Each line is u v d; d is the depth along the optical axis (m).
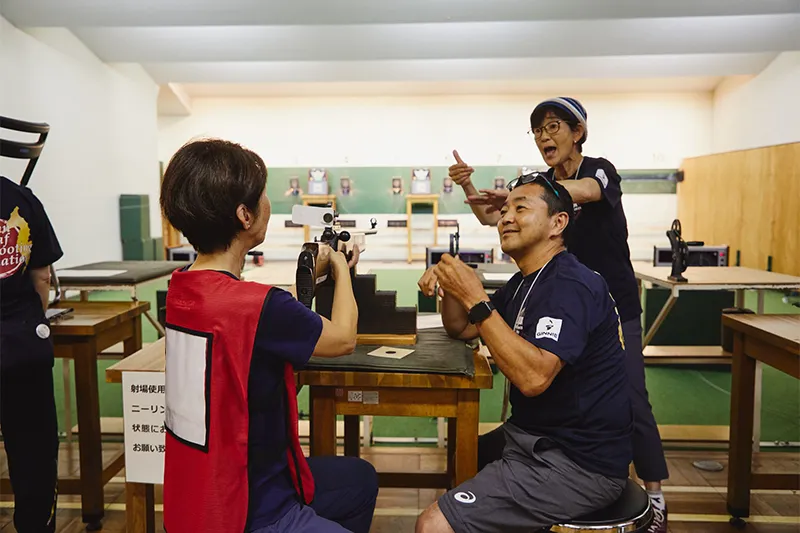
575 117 1.89
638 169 9.70
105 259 7.42
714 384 3.69
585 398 1.35
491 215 2.21
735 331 2.08
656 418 3.12
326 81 8.52
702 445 2.76
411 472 2.17
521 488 1.33
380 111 9.81
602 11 5.66
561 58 8.11
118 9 5.42
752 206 6.78
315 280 1.28
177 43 7.00
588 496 1.32
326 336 1.09
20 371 1.52
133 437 1.55
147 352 1.71
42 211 1.61
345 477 1.33
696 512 2.16
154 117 8.82
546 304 1.34
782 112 7.47
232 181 1.01
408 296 6.46
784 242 6.03
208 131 9.93
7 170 4.35
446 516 1.32
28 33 5.74
